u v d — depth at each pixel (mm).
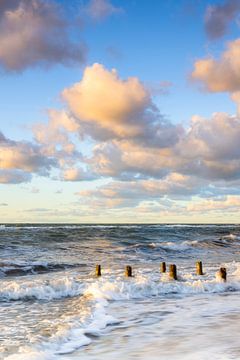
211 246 43156
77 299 14750
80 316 11289
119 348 8234
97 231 64125
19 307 13344
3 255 30016
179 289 16312
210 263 27844
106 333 9555
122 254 32688
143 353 7801
